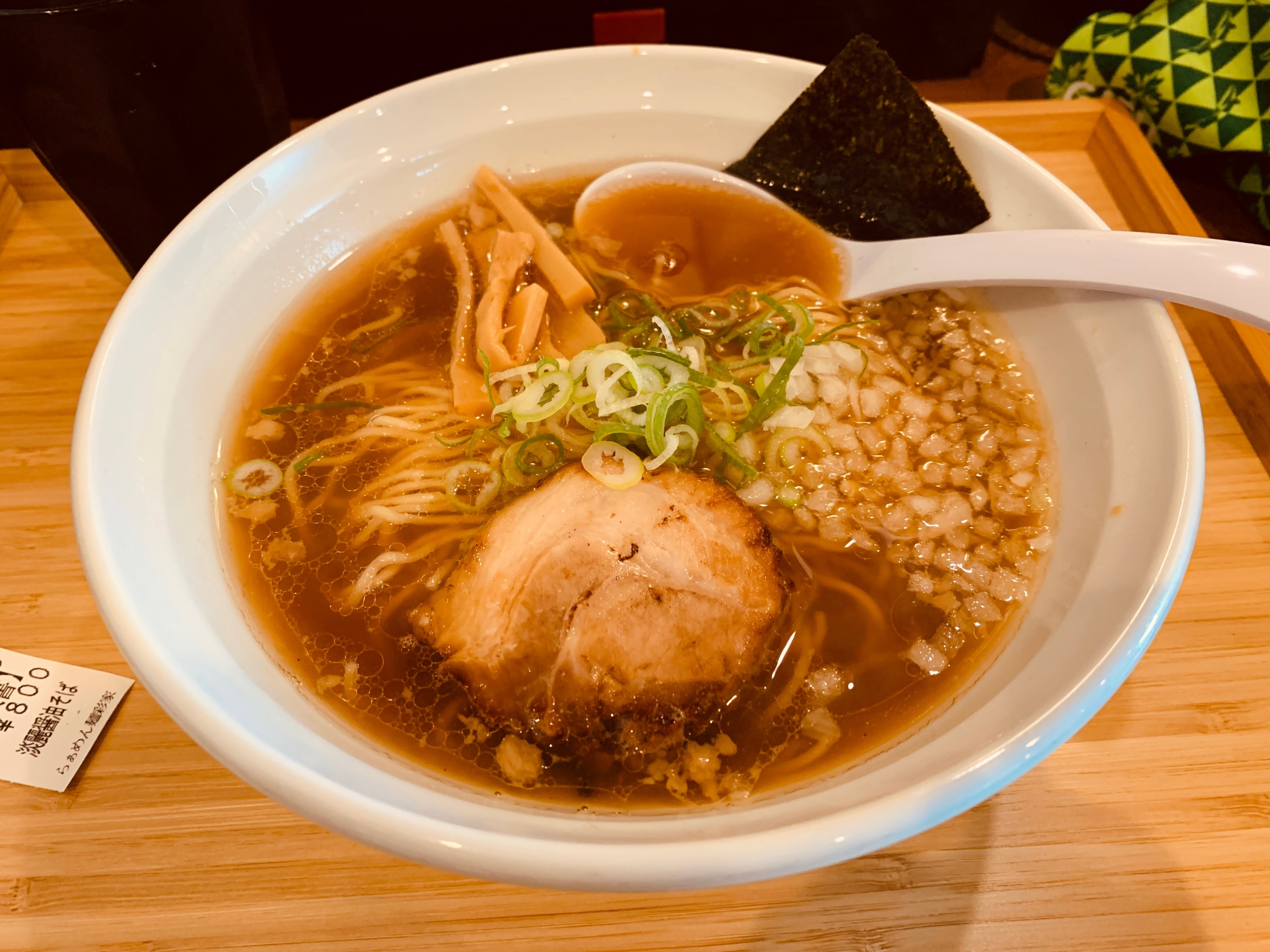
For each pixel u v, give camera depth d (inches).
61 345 9.4
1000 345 8.8
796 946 6.6
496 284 9.0
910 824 5.5
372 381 8.9
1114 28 11.4
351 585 7.8
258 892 6.7
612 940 6.6
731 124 9.8
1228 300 7.3
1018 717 5.9
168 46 8.1
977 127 8.9
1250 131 10.7
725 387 8.4
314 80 12.0
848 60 9.0
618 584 7.1
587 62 9.6
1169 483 6.8
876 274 9.2
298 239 8.9
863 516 8.1
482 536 7.6
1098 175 11.1
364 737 6.9
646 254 9.9
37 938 6.5
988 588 7.6
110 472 6.9
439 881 6.7
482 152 9.8
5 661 7.6
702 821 5.9
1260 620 7.9
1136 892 6.7
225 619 7.1
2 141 11.3
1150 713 7.4
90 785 7.0
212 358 8.2
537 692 7.0
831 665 7.4
